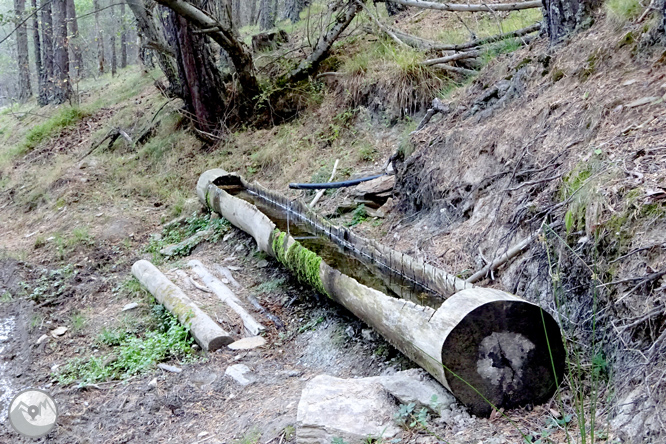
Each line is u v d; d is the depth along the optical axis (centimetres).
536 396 283
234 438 330
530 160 417
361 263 449
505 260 374
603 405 254
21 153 1208
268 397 369
